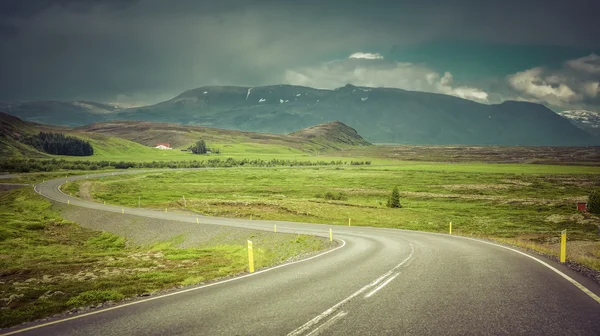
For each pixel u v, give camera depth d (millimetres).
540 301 9672
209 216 67375
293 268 15836
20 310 11844
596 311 8781
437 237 32312
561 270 14047
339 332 7605
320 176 166375
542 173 168250
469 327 7801
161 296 11469
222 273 17844
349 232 40438
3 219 65938
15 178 141375
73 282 19031
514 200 95500
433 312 8859
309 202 82875
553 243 39719
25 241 52125
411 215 70062
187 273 19906
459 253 19609
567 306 9195
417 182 142000
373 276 13383
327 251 22922
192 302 10430
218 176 166375
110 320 9039
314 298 10367
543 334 7359
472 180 145000
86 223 65875
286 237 37688
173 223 55844
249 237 41875
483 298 10047
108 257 33188
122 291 14094
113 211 70000
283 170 198000
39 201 88812
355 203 86875
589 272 13719
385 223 58469
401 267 15219
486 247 22797
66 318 9453
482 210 80938
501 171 182625
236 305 9898
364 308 9273
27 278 21719
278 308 9469
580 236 45656
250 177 163000
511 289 11031
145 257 32250
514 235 48031
